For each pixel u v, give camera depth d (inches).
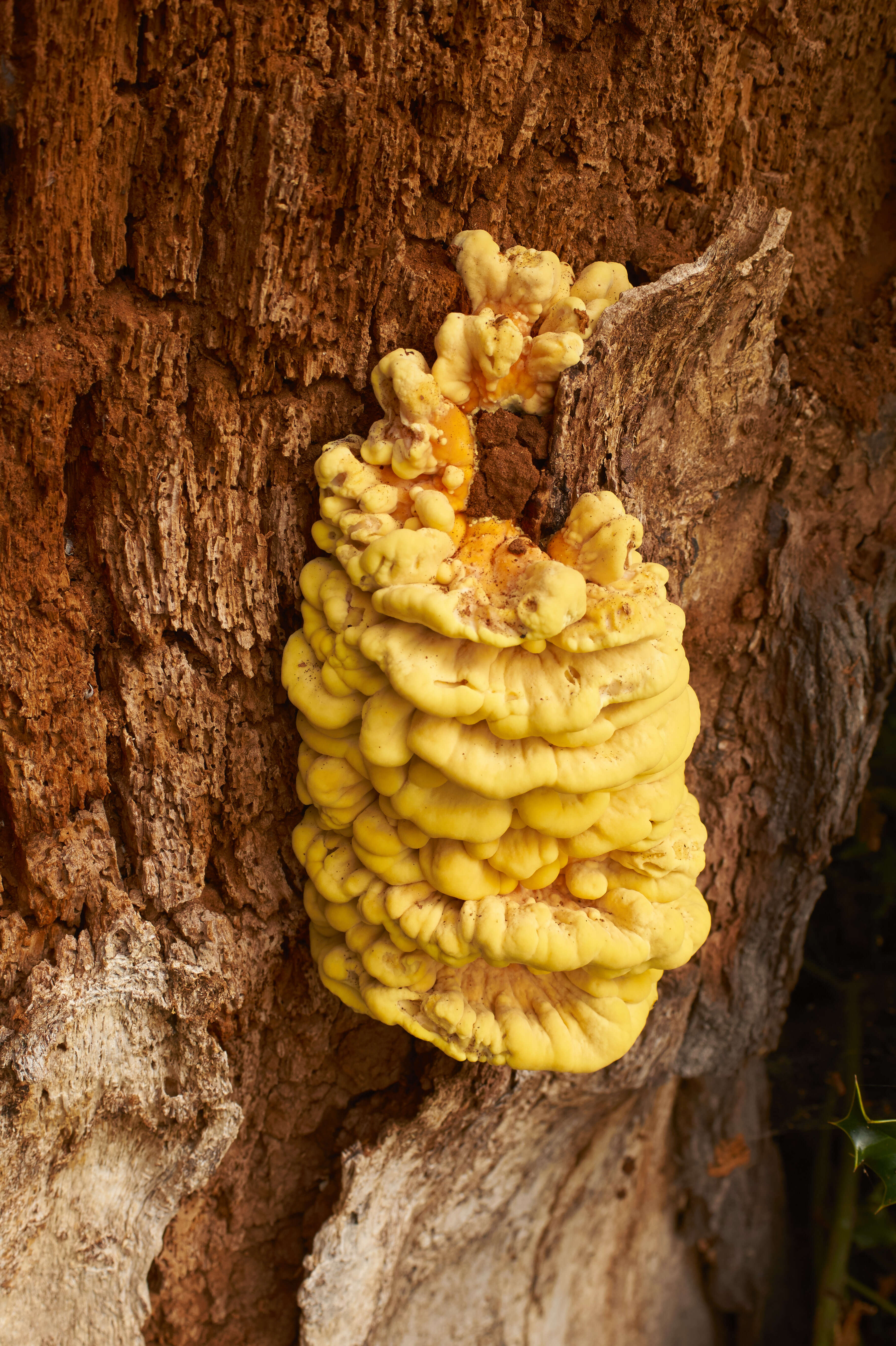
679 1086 54.5
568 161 40.9
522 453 39.9
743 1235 57.9
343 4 37.8
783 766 47.8
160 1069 43.3
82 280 38.5
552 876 39.8
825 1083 58.9
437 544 38.2
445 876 39.2
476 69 38.7
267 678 41.8
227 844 43.0
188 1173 44.6
